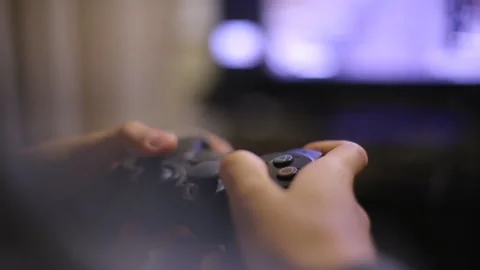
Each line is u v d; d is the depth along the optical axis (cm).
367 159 38
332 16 129
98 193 48
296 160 36
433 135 114
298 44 133
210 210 38
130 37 124
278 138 122
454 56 121
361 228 31
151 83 131
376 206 95
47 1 103
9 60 95
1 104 93
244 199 32
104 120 119
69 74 110
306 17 131
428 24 122
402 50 126
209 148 52
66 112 109
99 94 118
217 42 138
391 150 107
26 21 99
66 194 50
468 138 110
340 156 36
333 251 28
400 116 127
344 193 32
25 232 49
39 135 100
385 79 128
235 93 139
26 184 52
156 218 43
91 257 45
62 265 47
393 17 125
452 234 87
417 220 91
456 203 92
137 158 47
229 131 130
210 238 39
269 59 136
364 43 128
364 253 28
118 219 45
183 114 139
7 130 93
